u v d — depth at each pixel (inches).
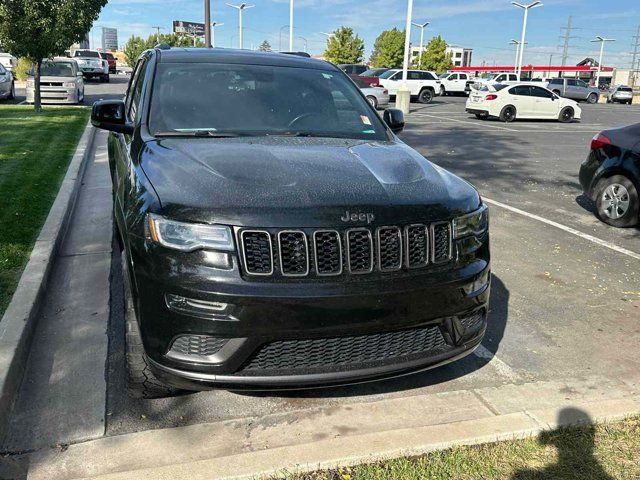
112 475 103.4
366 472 108.2
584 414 126.7
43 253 202.1
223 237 104.5
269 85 169.9
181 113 154.4
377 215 110.4
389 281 110.2
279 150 134.6
